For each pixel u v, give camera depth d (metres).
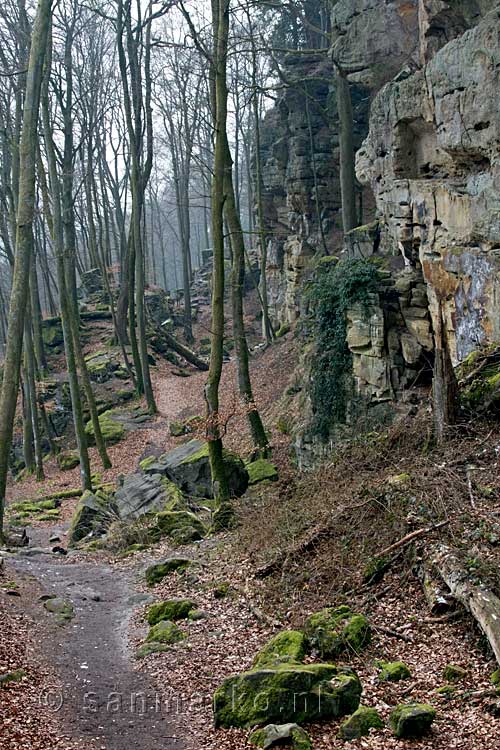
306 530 10.05
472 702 5.91
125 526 15.57
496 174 11.09
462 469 9.32
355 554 8.80
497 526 7.82
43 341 37.12
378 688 6.39
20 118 24.98
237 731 5.94
